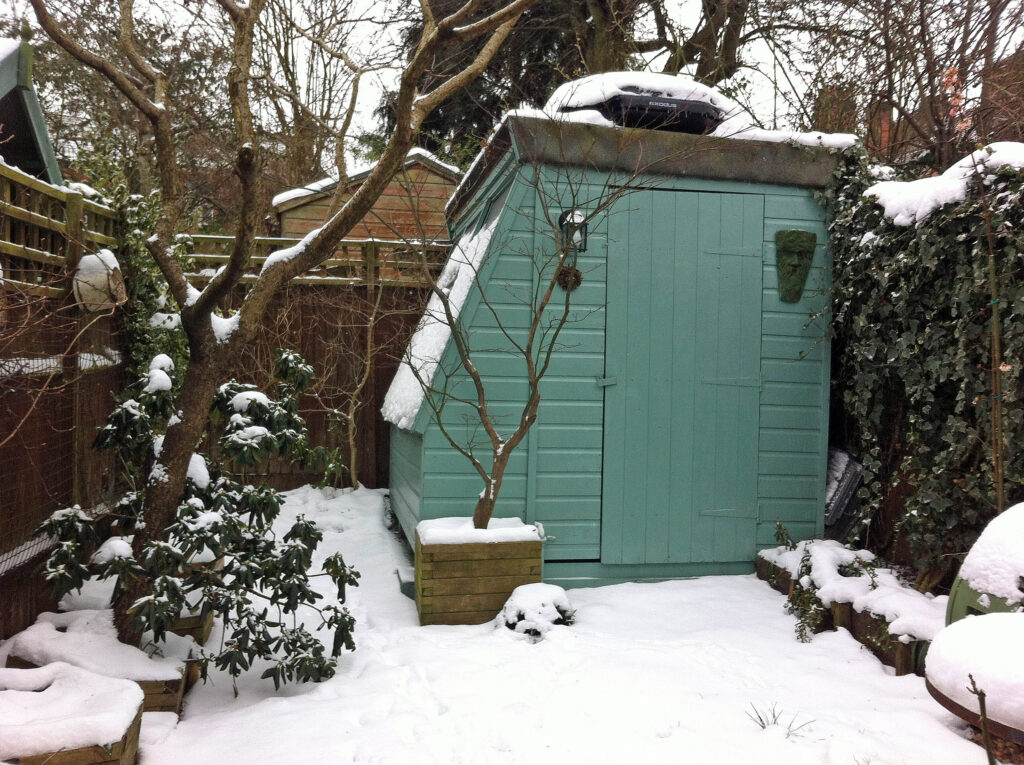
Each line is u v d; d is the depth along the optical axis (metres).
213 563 3.82
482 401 4.32
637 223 4.75
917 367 4.10
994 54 5.77
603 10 10.24
